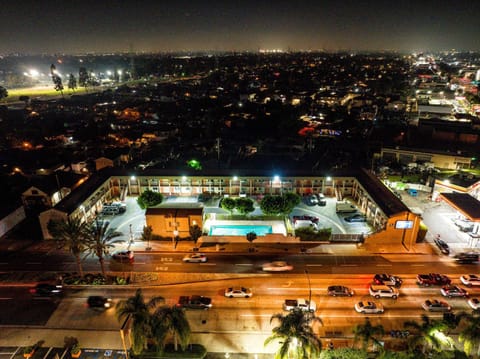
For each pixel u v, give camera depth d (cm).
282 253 5372
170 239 5738
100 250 4522
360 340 3306
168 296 4447
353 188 7188
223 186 7269
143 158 10050
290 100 19100
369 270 4934
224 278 4794
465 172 8406
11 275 4856
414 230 5431
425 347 3381
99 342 3738
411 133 11412
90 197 6291
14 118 15338
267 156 10219
